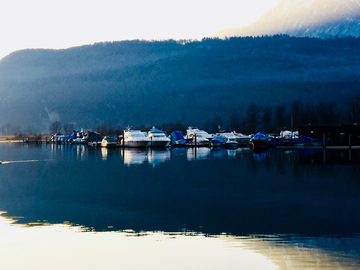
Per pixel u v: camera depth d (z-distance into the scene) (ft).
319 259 57.52
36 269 55.88
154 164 207.00
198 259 58.49
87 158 265.34
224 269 54.85
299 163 200.75
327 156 248.93
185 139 482.28
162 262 57.62
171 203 98.12
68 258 59.57
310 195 106.93
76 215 86.02
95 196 109.50
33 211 90.38
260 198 103.30
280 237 67.97
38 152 359.66
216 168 180.65
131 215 85.35
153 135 408.26
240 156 261.03
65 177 154.71
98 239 68.13
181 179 142.72
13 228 75.46
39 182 140.15
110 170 179.32
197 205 95.20
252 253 60.34
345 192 111.04
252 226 75.20
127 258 59.26
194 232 71.67
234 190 116.26
